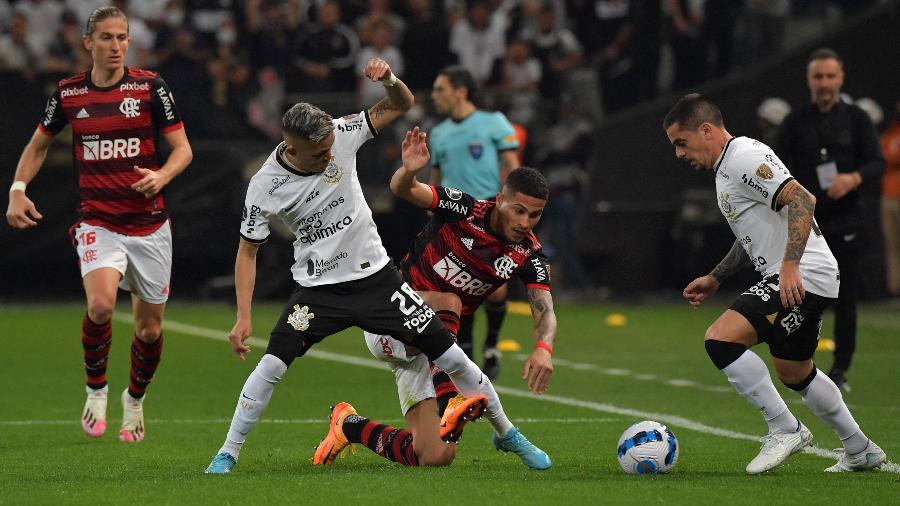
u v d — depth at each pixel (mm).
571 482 22609
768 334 23812
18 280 70188
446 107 41375
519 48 72500
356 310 24016
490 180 41219
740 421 32406
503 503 20484
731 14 74688
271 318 61062
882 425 31516
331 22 70250
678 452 25250
